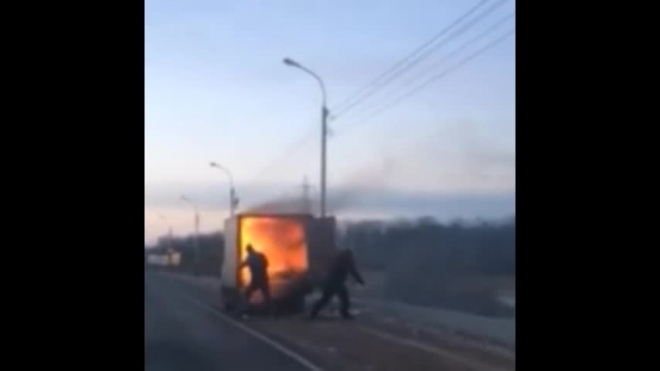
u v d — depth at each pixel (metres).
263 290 28.78
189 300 40.66
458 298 31.36
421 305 32.19
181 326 24.61
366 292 38.44
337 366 15.77
